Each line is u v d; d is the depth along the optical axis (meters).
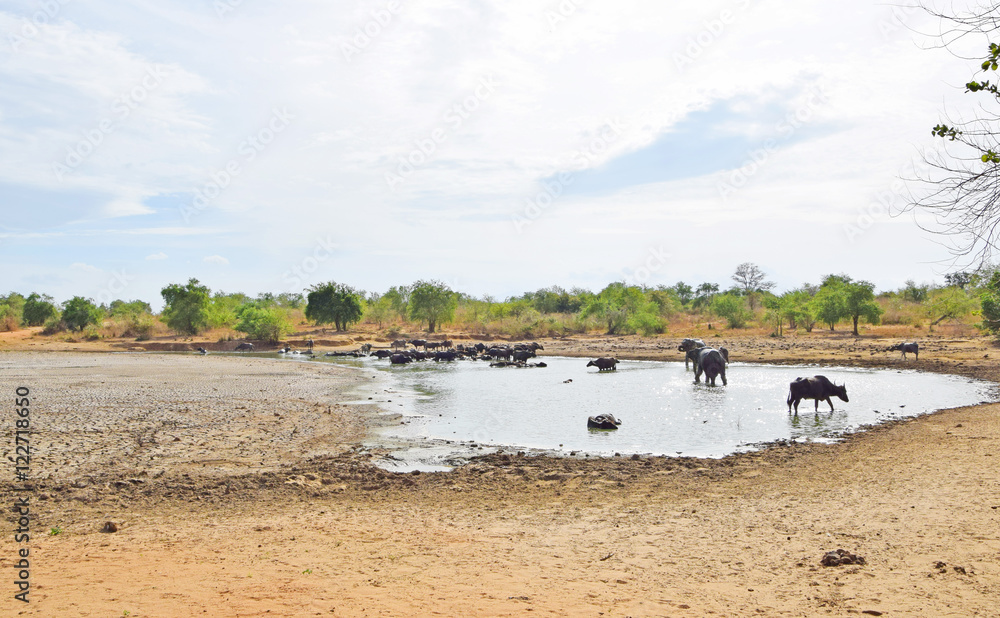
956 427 16.73
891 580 6.79
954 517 8.98
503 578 7.03
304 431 17.70
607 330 71.62
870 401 22.69
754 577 7.04
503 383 30.16
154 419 19.05
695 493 11.30
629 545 8.38
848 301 56.62
